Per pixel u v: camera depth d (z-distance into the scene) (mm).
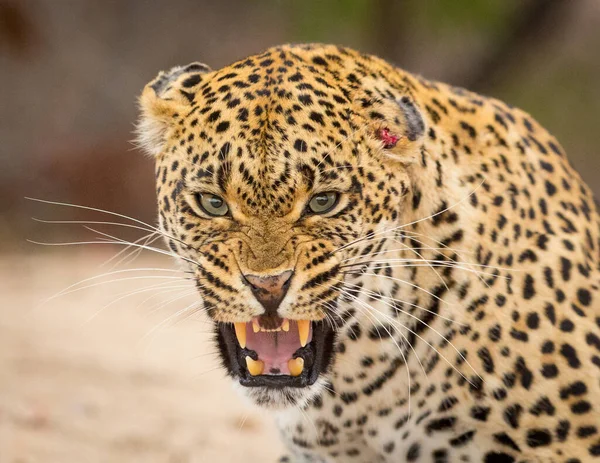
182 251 14281
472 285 14414
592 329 14828
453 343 14508
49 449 20531
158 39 65750
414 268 14367
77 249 53188
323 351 14508
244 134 13211
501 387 14508
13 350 29188
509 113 16094
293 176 13195
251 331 14430
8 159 61281
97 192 60438
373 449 15711
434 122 14820
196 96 14039
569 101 68750
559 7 59594
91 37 65312
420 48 61438
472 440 14914
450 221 14414
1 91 63219
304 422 15602
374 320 14562
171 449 21188
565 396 14555
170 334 32406
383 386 14930
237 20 66062
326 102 13477
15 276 42531
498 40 60438
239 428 22938
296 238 13539
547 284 14750
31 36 64125
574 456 14633
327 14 60594
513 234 14773
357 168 13484
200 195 13742
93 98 64125
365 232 13789
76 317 34281
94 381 26156
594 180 68812
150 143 14469
